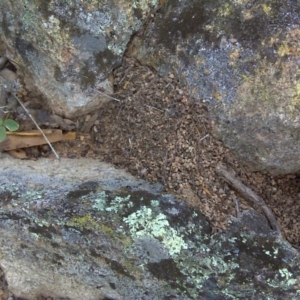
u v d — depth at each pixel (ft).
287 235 1.68
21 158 1.84
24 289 2.00
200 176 1.65
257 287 1.46
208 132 1.66
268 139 1.61
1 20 1.75
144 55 1.72
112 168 1.74
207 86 1.62
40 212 1.58
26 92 1.89
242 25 1.58
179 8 1.66
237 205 1.59
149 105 1.73
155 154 1.69
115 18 1.67
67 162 1.81
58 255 1.71
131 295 1.72
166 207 1.54
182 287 1.54
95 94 1.77
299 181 1.79
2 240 1.79
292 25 1.54
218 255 1.48
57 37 1.66
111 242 1.53
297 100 1.55
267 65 1.55
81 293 1.89
